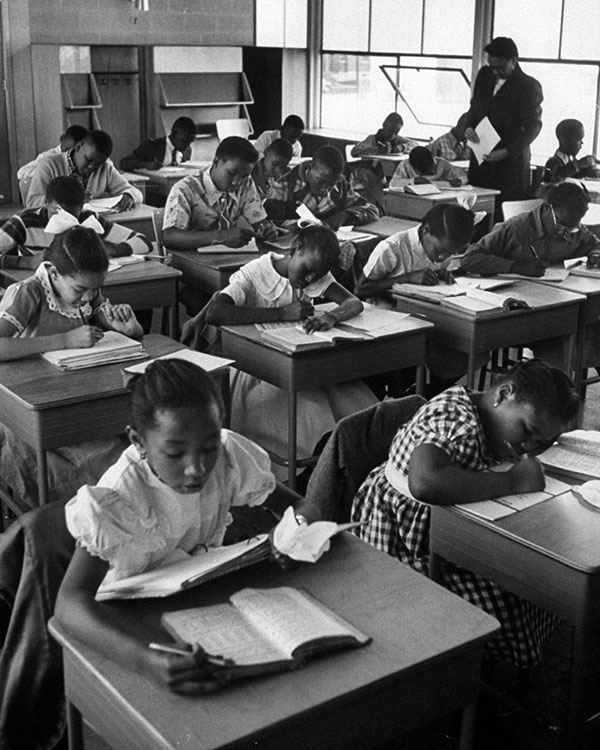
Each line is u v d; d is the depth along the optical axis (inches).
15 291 113.8
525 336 145.6
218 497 66.5
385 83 380.8
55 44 331.9
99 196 225.0
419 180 272.8
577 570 70.5
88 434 104.7
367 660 55.4
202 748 47.8
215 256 173.0
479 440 80.4
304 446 131.8
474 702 60.9
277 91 400.8
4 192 332.8
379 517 86.7
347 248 175.0
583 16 302.4
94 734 60.1
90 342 111.5
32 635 73.1
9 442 109.5
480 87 270.1
